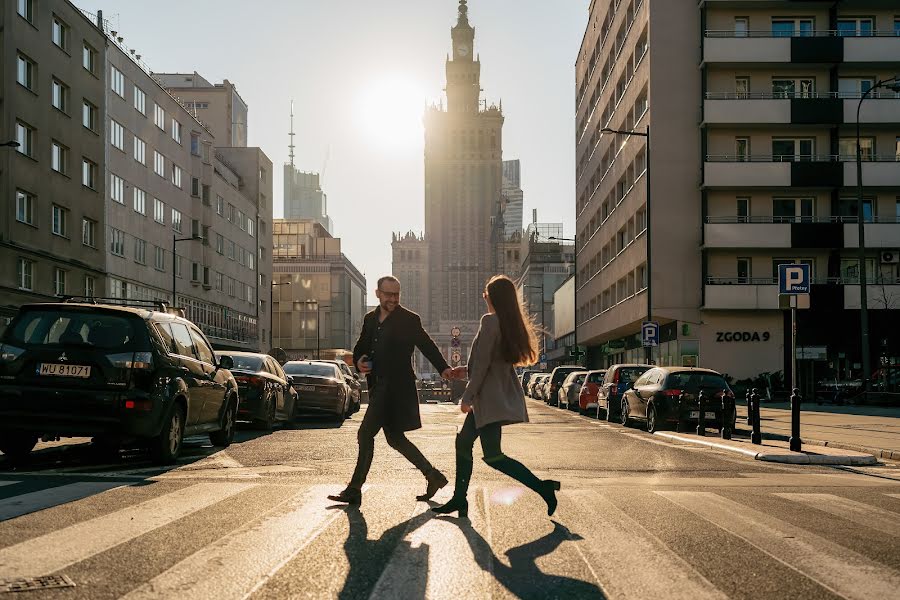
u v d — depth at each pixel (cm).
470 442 664
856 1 4150
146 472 952
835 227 4047
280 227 11288
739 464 1160
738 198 4178
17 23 3556
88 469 980
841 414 2622
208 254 6369
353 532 586
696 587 442
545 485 650
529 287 10462
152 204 5231
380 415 720
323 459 1116
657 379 1919
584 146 6944
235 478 895
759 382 4016
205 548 524
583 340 6800
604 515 674
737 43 4122
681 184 4166
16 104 3544
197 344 1227
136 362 983
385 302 725
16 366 966
